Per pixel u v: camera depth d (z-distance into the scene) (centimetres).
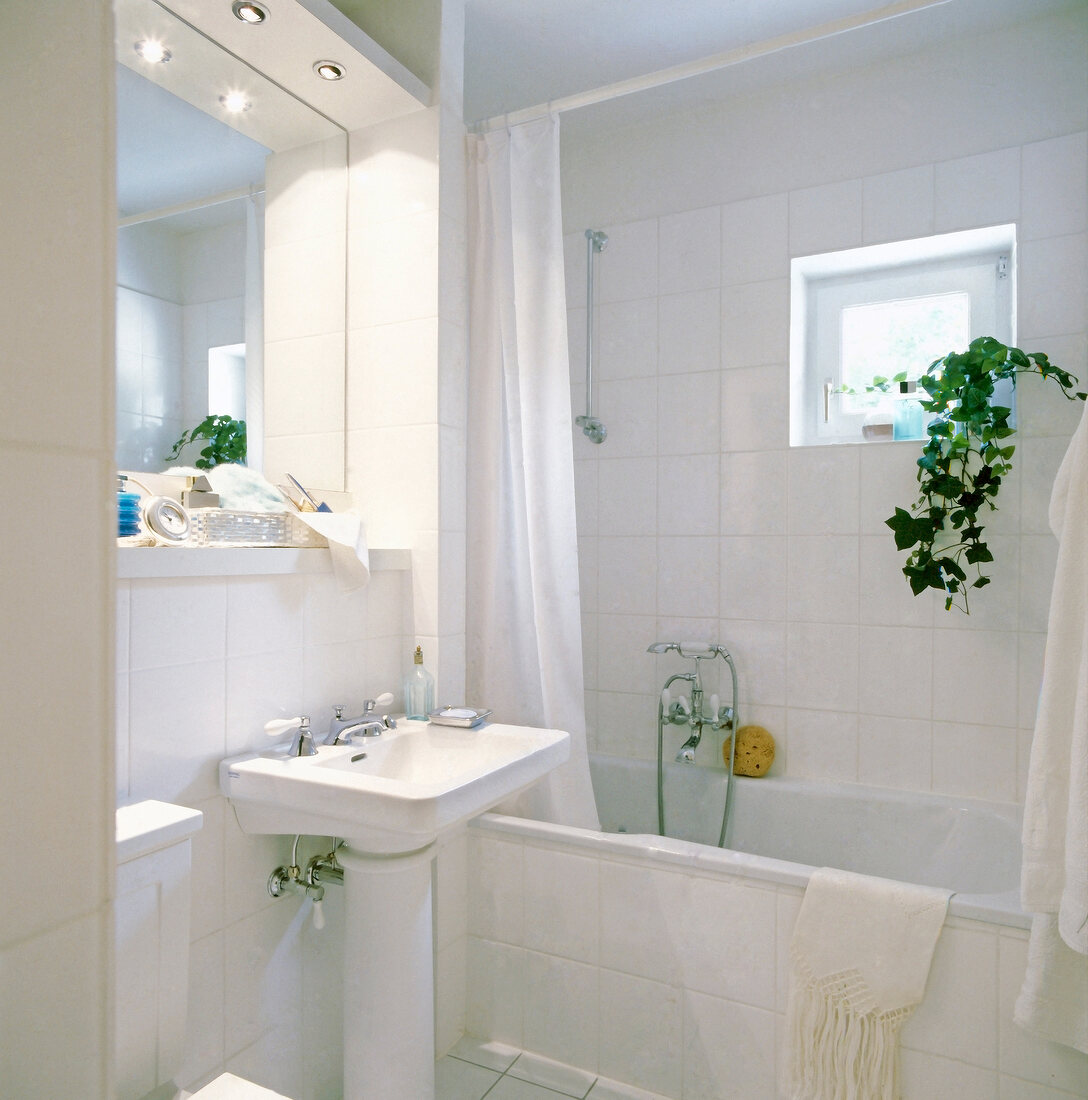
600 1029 181
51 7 33
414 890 149
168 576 138
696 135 268
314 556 171
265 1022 159
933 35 230
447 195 203
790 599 255
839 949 154
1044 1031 135
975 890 215
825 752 250
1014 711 226
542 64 245
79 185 34
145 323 166
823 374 265
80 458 34
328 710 176
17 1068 32
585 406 286
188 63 174
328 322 206
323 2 168
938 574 222
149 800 131
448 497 202
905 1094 151
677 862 172
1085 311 216
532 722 211
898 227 239
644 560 277
